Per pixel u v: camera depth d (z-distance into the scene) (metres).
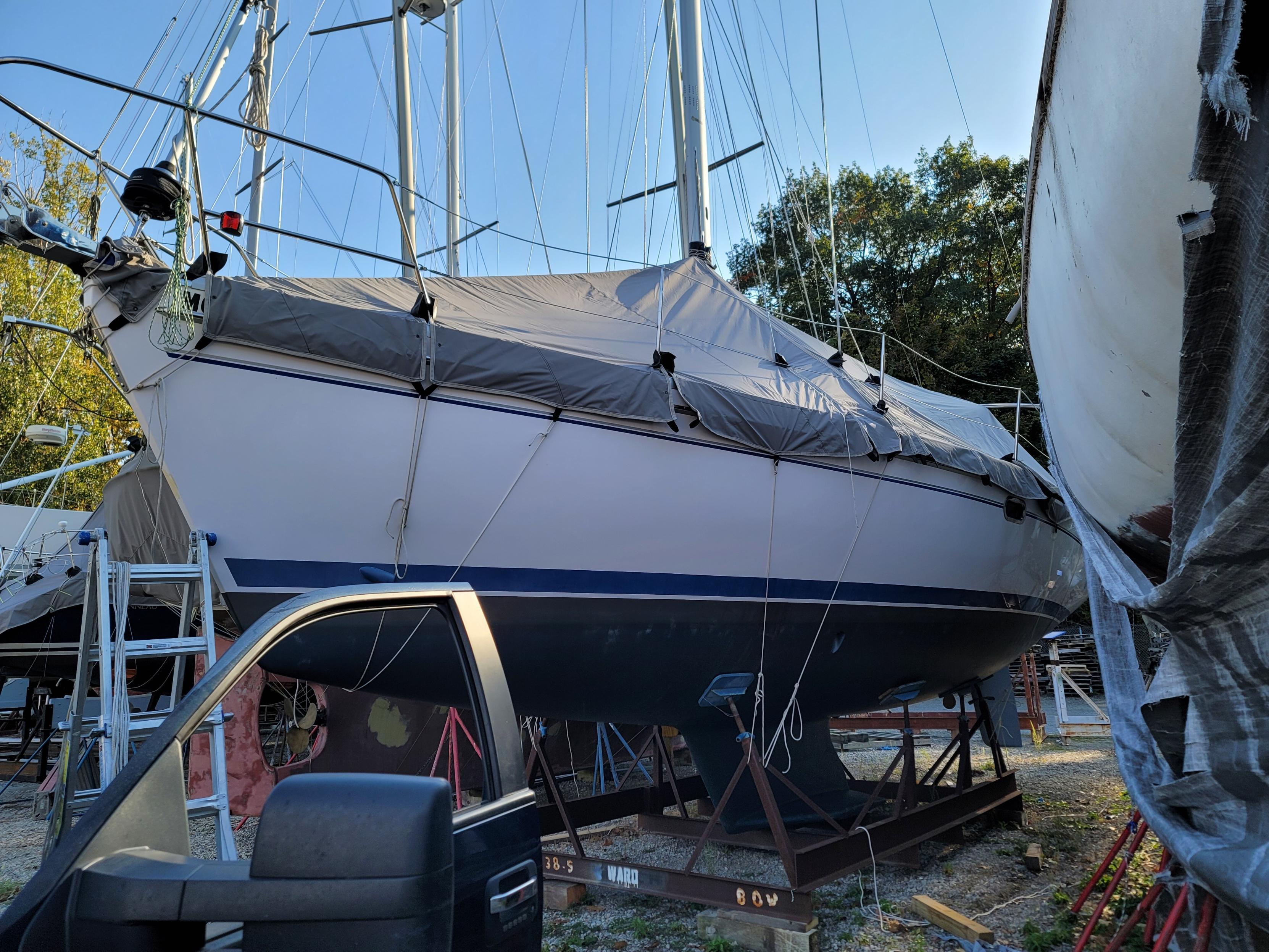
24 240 3.40
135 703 9.07
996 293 22.12
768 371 5.68
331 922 1.08
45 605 9.18
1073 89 2.69
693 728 5.24
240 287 3.53
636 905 4.63
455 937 1.42
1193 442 2.60
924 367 19.05
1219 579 2.52
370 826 1.12
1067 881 4.66
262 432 3.60
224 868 1.23
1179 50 2.03
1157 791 2.99
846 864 4.35
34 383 16.14
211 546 3.63
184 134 3.75
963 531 5.95
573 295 5.88
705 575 4.59
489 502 3.98
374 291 4.59
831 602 5.12
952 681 6.57
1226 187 2.03
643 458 4.32
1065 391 3.85
